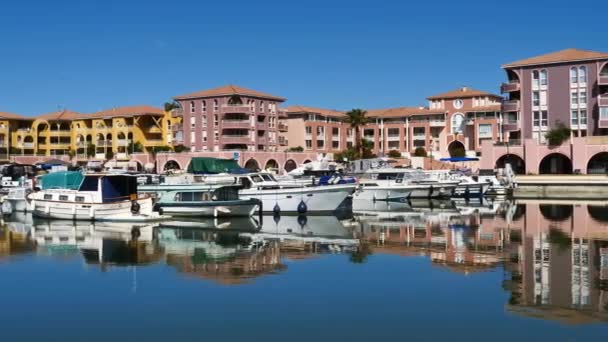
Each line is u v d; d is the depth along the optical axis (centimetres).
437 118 12925
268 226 4225
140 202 4553
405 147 13300
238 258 2875
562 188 7888
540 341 1650
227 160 5881
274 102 12131
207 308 1997
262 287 2272
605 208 5725
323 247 3206
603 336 1678
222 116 11400
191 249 3156
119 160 11500
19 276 2489
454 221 4550
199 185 4903
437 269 2573
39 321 1873
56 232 3912
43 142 13538
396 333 1739
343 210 5109
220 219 4672
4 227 4197
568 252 2978
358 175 7162
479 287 2231
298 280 2380
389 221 4556
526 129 9094
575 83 8788
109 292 2209
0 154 12206
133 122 12644
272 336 1728
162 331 1777
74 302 2080
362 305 2017
